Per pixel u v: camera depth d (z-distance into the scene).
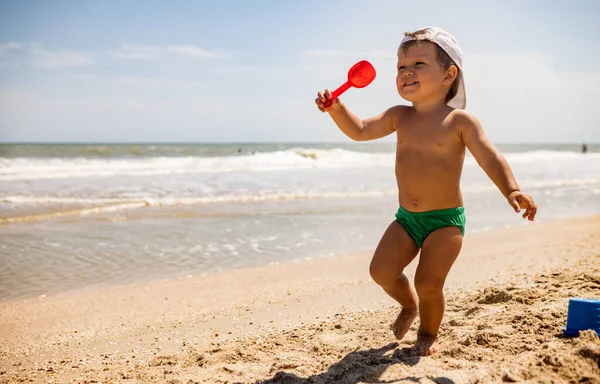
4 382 3.38
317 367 3.14
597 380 2.49
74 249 7.55
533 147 66.38
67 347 4.06
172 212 10.80
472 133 3.03
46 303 5.27
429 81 3.14
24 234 8.49
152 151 35.00
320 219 10.17
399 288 3.29
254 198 12.84
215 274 6.36
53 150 31.38
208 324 4.52
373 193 14.14
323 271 6.45
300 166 22.61
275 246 7.91
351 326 4.02
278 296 5.35
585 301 3.18
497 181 2.90
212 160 23.23
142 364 3.58
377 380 2.73
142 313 4.90
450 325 3.71
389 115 3.39
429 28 3.24
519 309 3.85
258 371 3.14
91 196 12.54
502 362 2.87
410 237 3.21
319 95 3.30
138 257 7.18
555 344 2.97
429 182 3.11
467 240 8.18
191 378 3.07
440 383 2.58
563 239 7.84
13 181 14.93
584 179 19.36
